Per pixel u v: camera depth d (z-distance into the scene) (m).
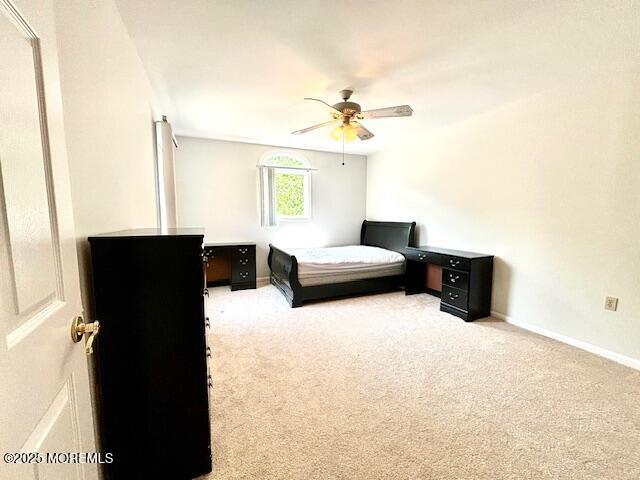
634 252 2.25
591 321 2.51
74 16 1.05
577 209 2.57
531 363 2.31
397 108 2.43
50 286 0.66
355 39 1.89
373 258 4.18
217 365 2.28
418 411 1.75
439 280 4.15
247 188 4.79
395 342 2.69
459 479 1.31
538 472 1.34
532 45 1.96
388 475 1.33
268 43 1.93
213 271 4.71
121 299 1.17
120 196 1.58
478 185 3.51
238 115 3.37
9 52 0.52
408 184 4.67
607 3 1.56
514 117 3.05
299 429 1.61
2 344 0.47
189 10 1.60
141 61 2.11
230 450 1.46
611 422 1.66
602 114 2.38
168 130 2.83
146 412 1.24
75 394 0.77
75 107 1.05
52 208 0.67
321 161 5.33
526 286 3.01
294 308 3.66
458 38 1.88
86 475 0.83
